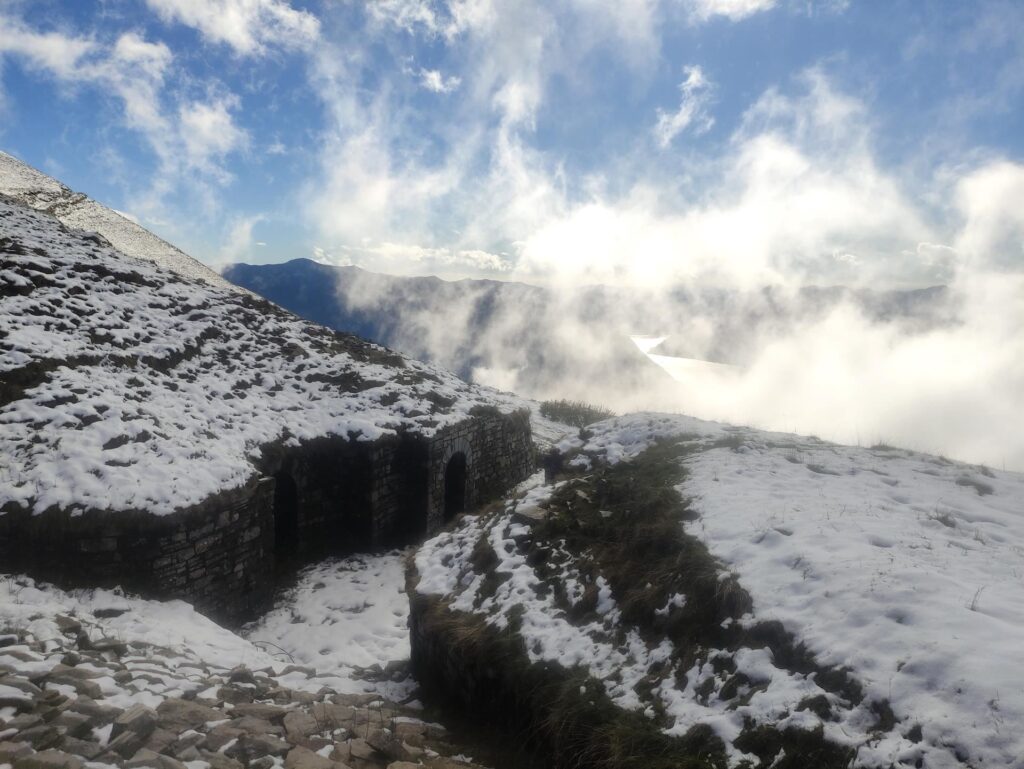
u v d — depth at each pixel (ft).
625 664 22.84
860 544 24.35
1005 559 23.04
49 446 36.32
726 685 20.10
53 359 43.60
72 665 23.09
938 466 35.29
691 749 18.42
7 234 59.67
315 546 51.52
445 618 28.91
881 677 17.38
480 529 36.63
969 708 15.38
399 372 68.13
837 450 39.19
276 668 30.04
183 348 55.31
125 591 33.37
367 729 23.17
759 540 26.17
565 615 26.53
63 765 16.74
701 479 34.35
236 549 39.27
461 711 26.25
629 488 35.19
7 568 31.86
